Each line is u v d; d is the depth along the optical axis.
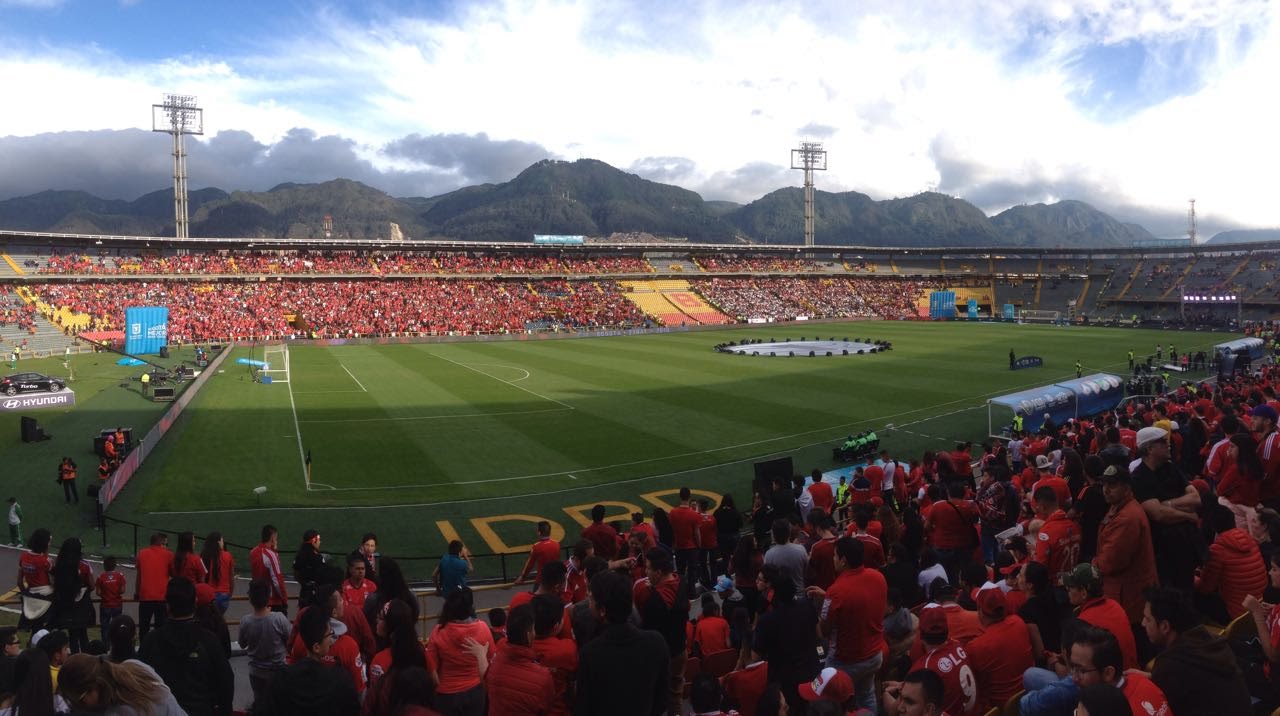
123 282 101.12
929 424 43.88
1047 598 8.99
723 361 73.81
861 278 159.50
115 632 8.36
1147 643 9.02
